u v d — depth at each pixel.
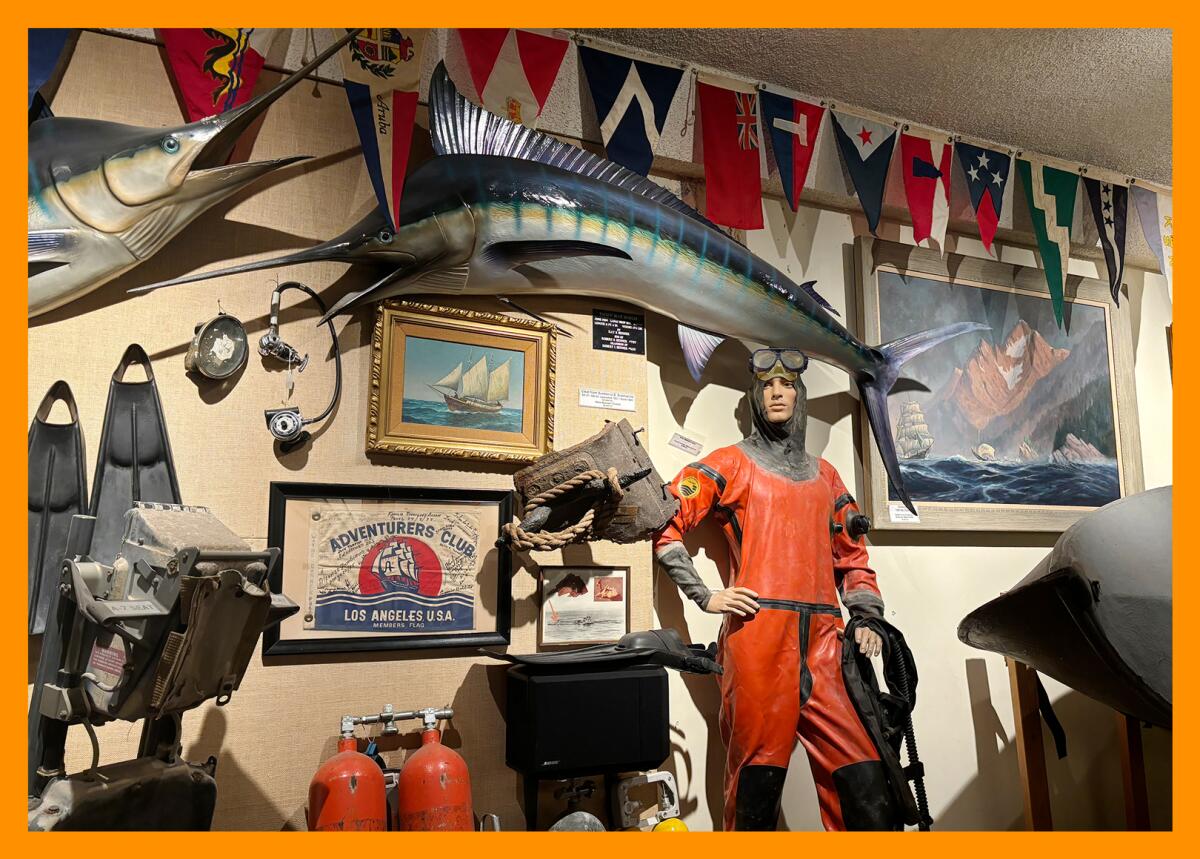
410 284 2.29
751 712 2.35
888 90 3.06
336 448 2.24
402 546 2.27
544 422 2.46
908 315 3.15
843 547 2.67
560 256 2.38
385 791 2.00
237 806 2.01
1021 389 3.31
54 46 1.99
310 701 2.12
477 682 2.31
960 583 3.13
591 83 2.66
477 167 2.32
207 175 2.04
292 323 2.23
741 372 2.87
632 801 2.37
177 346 2.10
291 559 2.14
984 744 3.05
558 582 2.45
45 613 1.88
